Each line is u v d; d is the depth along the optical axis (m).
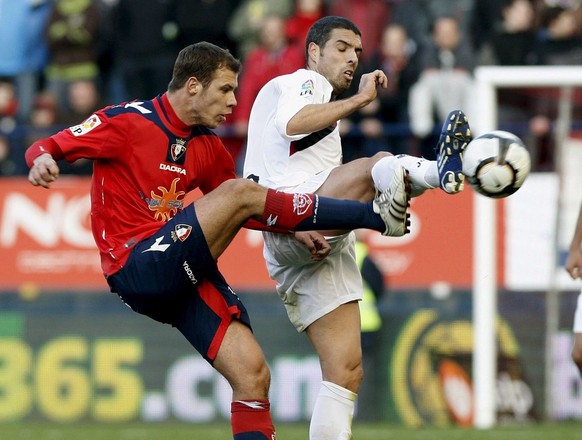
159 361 38.94
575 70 38.12
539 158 38.66
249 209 20.16
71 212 39.50
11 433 34.97
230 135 41.31
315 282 22.39
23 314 39.44
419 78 40.50
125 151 20.77
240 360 20.34
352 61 22.16
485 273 37.47
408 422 38.06
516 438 32.53
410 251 38.28
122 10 42.41
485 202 37.62
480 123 38.38
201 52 20.80
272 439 20.42
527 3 41.34
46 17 43.62
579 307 25.70
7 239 39.66
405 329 38.19
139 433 34.84
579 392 38.19
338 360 22.23
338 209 20.17
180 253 20.14
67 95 42.84
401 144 40.47
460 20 41.31
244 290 38.53
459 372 38.00
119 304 39.19
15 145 42.16
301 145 21.94
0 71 43.84
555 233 38.41
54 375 39.31
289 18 41.56
